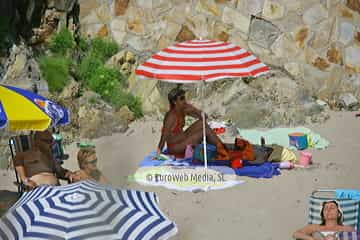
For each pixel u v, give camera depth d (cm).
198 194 1406
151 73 1441
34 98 1223
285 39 2292
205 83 2270
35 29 2072
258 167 1542
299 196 1373
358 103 2238
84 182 845
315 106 2183
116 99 2177
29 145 1339
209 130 1609
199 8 2319
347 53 2264
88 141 1900
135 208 784
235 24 2306
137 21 2348
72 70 2152
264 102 2169
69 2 2223
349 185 1449
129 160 1667
